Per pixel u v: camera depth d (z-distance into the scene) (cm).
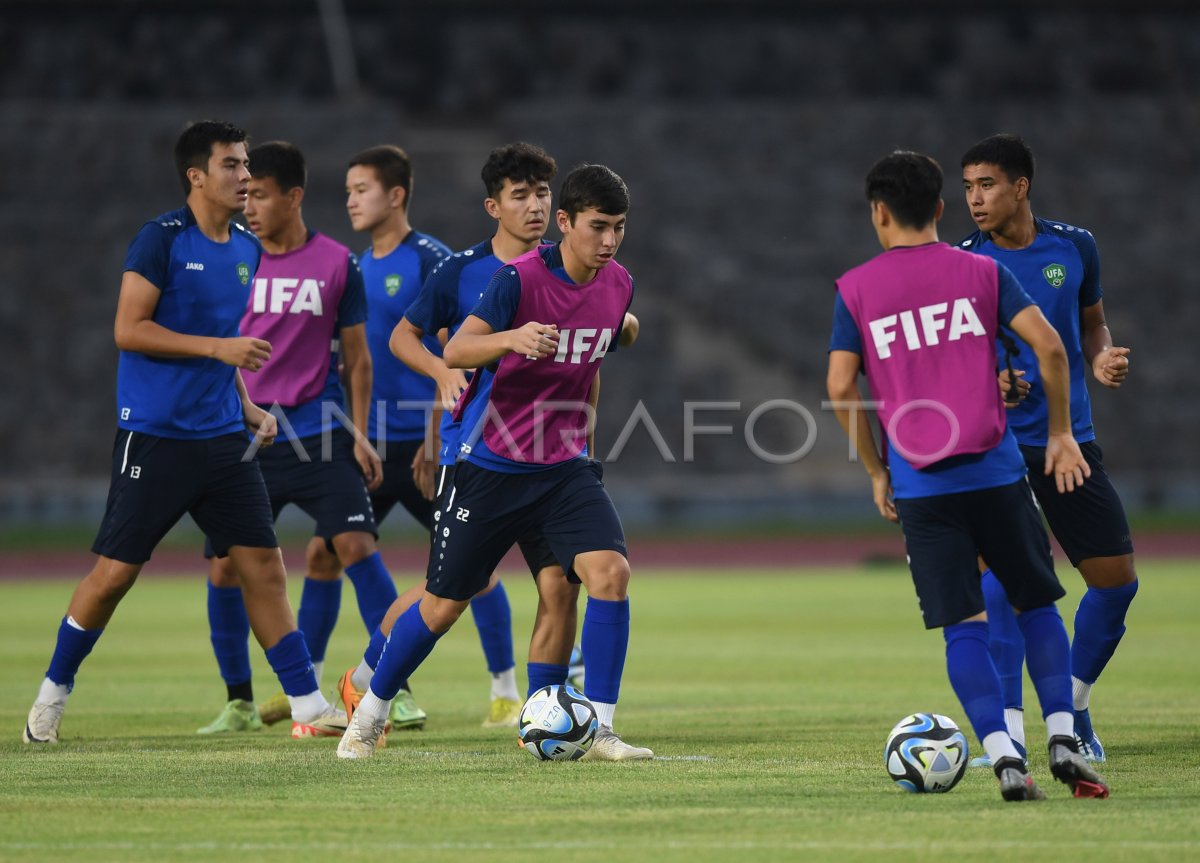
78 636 2311
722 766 1970
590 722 2027
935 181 1739
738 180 12556
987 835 1475
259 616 2364
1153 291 11825
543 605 2219
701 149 12775
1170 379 11062
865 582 6919
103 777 1884
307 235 2681
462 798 1709
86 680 3441
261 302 2612
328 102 13362
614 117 12950
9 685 3306
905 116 13012
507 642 2667
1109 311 11638
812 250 12094
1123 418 10775
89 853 1413
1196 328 11525
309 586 2742
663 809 1634
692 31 13600
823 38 13650
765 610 5506
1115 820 1550
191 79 13388
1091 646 2080
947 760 1731
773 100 13538
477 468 2025
